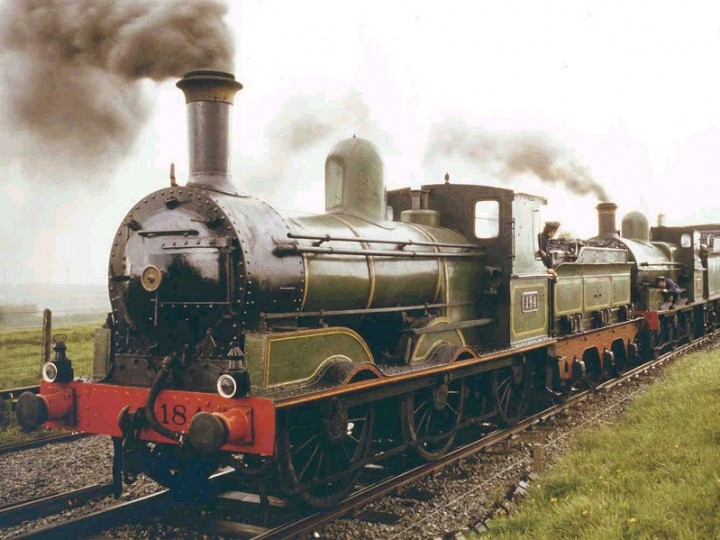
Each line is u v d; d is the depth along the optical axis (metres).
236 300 6.00
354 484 6.93
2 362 17.80
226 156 6.67
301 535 5.82
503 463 8.13
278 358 5.93
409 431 7.81
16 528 6.30
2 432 10.16
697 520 5.57
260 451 5.45
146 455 6.80
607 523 5.51
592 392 12.62
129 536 6.00
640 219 20.11
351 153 8.29
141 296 6.46
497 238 9.89
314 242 6.79
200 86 6.56
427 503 6.71
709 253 22.59
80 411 6.44
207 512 6.59
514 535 5.55
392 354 8.24
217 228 6.11
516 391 10.77
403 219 9.70
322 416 6.26
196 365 6.14
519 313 10.08
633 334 15.92
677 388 11.02
